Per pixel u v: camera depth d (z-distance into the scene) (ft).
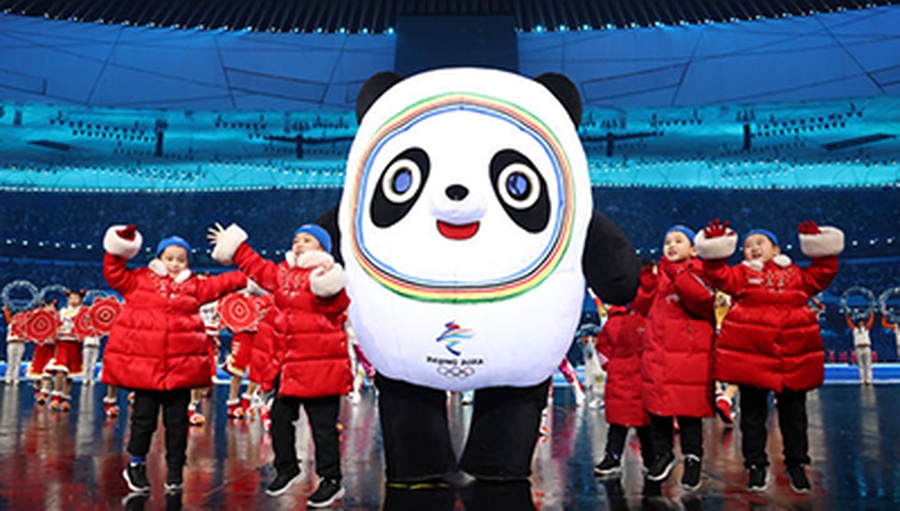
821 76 77.56
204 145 85.40
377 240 14.48
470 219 13.75
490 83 15.40
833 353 90.94
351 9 78.69
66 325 31.53
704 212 114.21
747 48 79.66
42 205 112.88
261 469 17.65
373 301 14.42
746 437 15.52
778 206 113.29
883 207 109.91
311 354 14.38
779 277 15.48
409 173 14.52
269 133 84.07
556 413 31.32
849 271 107.04
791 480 15.20
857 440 22.41
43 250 108.37
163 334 14.94
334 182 88.48
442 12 79.05
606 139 82.84
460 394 37.81
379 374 15.69
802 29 79.05
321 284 14.03
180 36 82.64
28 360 84.94
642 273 16.19
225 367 29.30
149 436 15.14
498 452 15.55
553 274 14.39
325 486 13.98
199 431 24.84
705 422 27.89
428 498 14.25
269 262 15.42
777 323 15.08
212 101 81.82
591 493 14.90
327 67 82.02
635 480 16.31
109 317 26.84
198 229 114.93
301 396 14.20
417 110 15.14
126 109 80.94
